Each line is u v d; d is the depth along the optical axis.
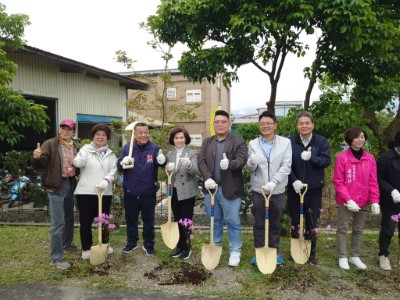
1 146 11.26
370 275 3.68
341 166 3.85
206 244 3.87
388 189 3.77
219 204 3.98
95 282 3.53
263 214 3.85
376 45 4.07
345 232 3.86
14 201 7.03
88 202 4.00
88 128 13.52
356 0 3.61
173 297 3.22
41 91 9.45
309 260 3.94
